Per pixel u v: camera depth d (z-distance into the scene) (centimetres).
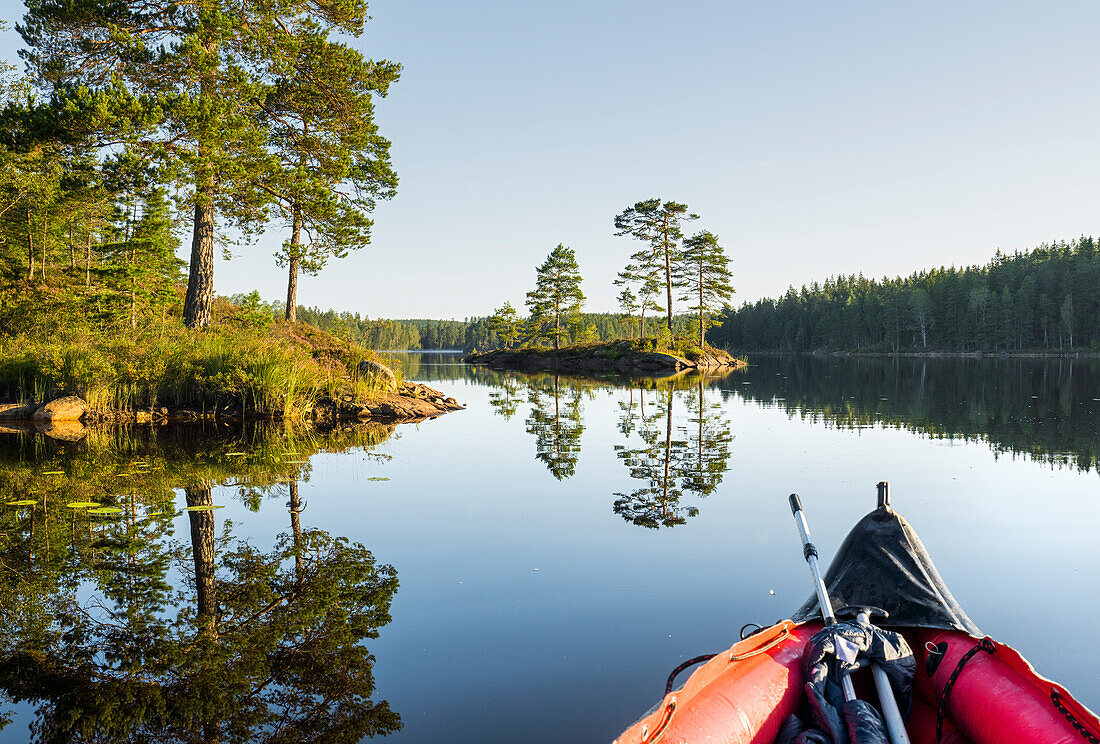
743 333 12638
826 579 398
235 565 546
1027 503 754
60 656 388
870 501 763
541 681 364
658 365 5000
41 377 1454
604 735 311
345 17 1791
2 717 322
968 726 288
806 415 1664
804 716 311
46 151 1491
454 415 1709
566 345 6588
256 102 1655
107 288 2158
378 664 383
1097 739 240
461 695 347
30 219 2611
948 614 346
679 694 262
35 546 587
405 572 536
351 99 1788
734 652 305
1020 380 3022
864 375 3738
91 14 1507
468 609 462
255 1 1641
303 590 496
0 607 455
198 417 1455
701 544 611
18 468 930
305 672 372
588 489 841
